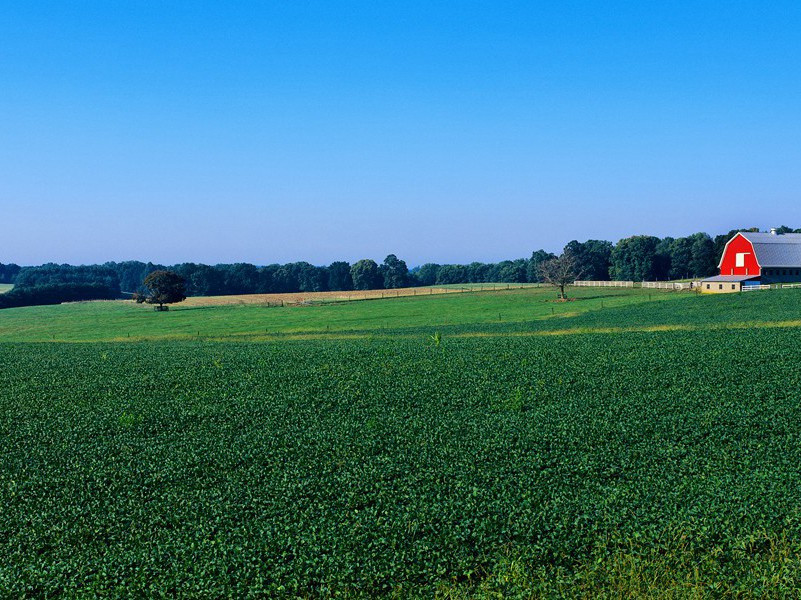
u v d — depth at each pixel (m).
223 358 54.78
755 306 81.94
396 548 20.12
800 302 81.69
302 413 36.25
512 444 29.48
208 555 20.00
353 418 35.00
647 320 77.94
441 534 20.77
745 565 18.50
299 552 20.08
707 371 41.47
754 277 109.31
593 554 19.50
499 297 135.50
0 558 20.48
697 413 33.00
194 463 28.47
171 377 46.75
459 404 36.97
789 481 23.62
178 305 163.75
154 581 18.78
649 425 31.38
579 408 35.03
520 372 44.09
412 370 46.25
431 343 61.12
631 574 18.19
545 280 126.88
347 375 45.38
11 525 22.89
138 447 31.11
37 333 110.12
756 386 37.31
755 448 27.59
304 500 24.00
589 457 27.31
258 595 18.09
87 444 31.70
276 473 26.97
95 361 55.47
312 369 48.00
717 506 21.64
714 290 115.19
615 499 22.70
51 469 28.25
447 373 44.78
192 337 90.31
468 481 25.17
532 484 24.62
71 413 37.62
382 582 18.64
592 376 42.09
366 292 182.00
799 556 18.70
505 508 22.42
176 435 32.94
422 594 18.09
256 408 37.53
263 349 61.00
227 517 22.69
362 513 22.59
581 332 72.56
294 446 30.45
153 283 151.62
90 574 19.44
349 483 25.42
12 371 51.16
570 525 21.06
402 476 26.03
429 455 28.38
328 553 19.94
